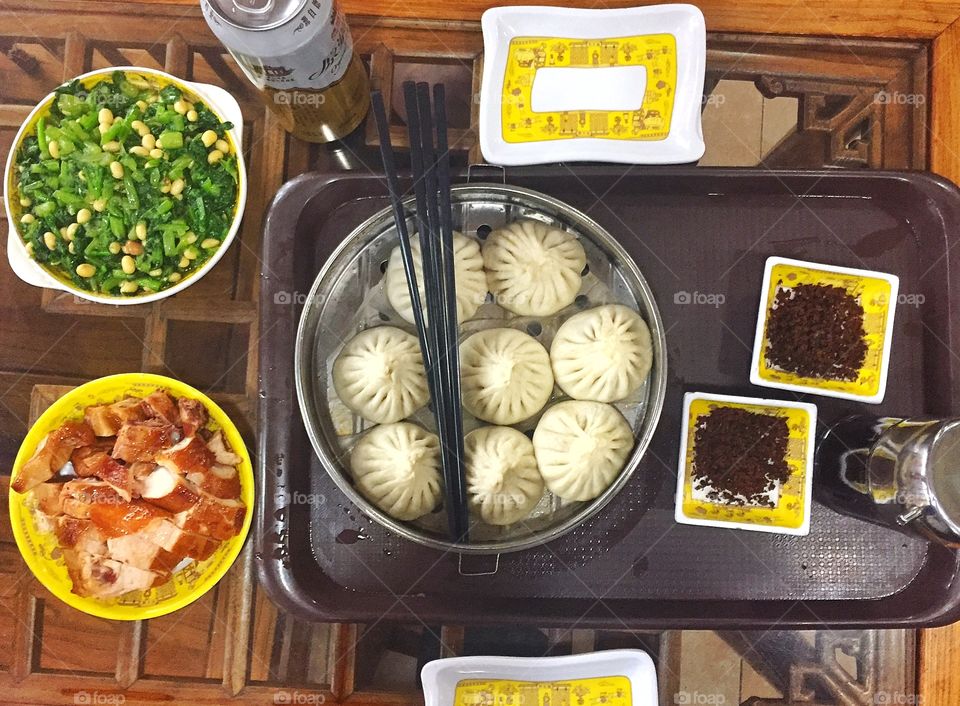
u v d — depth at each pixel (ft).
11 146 1.61
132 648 1.55
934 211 1.52
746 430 1.51
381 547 1.48
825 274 1.52
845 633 1.58
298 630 1.56
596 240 1.51
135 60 1.61
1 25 1.61
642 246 1.55
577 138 1.56
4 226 1.60
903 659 1.56
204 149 1.52
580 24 1.56
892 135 1.61
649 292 1.39
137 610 1.43
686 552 1.50
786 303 1.53
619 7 1.59
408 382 1.46
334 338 1.49
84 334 1.58
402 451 1.41
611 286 1.55
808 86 1.61
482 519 1.44
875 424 1.49
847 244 1.56
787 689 1.57
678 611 1.47
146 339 1.58
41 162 1.49
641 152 1.54
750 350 1.54
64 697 1.55
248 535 1.55
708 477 1.51
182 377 1.57
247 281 1.59
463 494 1.38
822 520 1.53
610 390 1.46
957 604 1.45
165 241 1.50
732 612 1.47
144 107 1.51
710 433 1.51
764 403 1.47
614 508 1.50
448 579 1.49
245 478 1.48
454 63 1.61
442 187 1.32
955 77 1.59
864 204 1.56
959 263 1.51
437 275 1.33
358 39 1.60
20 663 1.55
